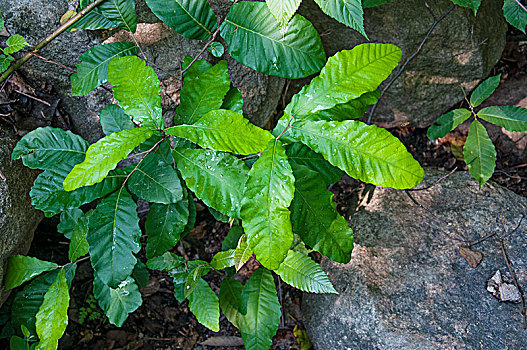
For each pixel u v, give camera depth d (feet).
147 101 3.27
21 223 3.58
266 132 3.17
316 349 4.02
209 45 3.45
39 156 3.38
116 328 4.19
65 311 3.36
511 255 3.88
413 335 3.71
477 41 4.17
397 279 3.88
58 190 3.34
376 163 3.10
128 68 3.26
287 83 4.26
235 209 3.27
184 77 3.41
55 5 3.55
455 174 4.23
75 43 3.62
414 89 4.31
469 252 3.89
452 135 4.50
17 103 3.65
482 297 3.79
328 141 3.14
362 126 3.11
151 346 4.19
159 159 3.33
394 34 4.10
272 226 3.07
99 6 3.37
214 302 3.63
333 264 4.06
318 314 4.01
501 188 4.14
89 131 3.87
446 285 3.83
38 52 3.61
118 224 3.26
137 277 3.69
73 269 3.47
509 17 3.70
